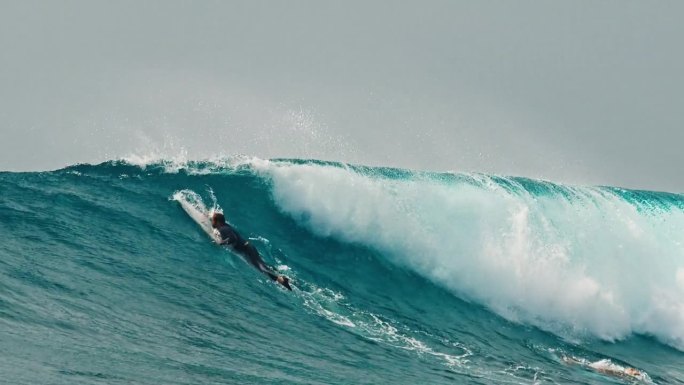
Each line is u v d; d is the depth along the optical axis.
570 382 49.12
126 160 69.62
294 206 66.44
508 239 67.00
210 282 52.25
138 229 57.97
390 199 67.12
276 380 38.44
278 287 55.03
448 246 65.56
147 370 35.31
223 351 41.69
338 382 40.50
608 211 74.31
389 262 64.25
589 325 64.69
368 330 52.41
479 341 55.97
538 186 74.00
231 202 66.00
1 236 51.62
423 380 43.88
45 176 64.56
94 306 43.38
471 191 69.81
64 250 51.56
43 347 35.22
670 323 67.69
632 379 52.59
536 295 64.81
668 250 73.81
